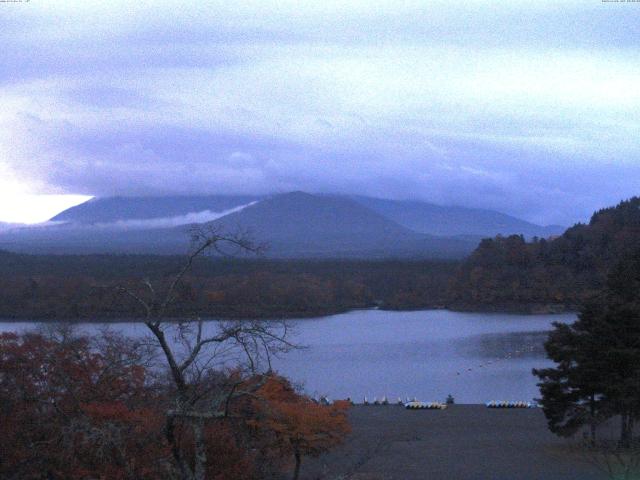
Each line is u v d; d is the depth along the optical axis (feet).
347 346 354.33
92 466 77.10
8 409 85.20
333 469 123.44
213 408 68.08
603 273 539.29
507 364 300.61
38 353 93.30
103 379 91.76
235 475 85.40
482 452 139.74
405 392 242.78
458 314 526.16
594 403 143.23
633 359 136.98
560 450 139.44
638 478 70.90
